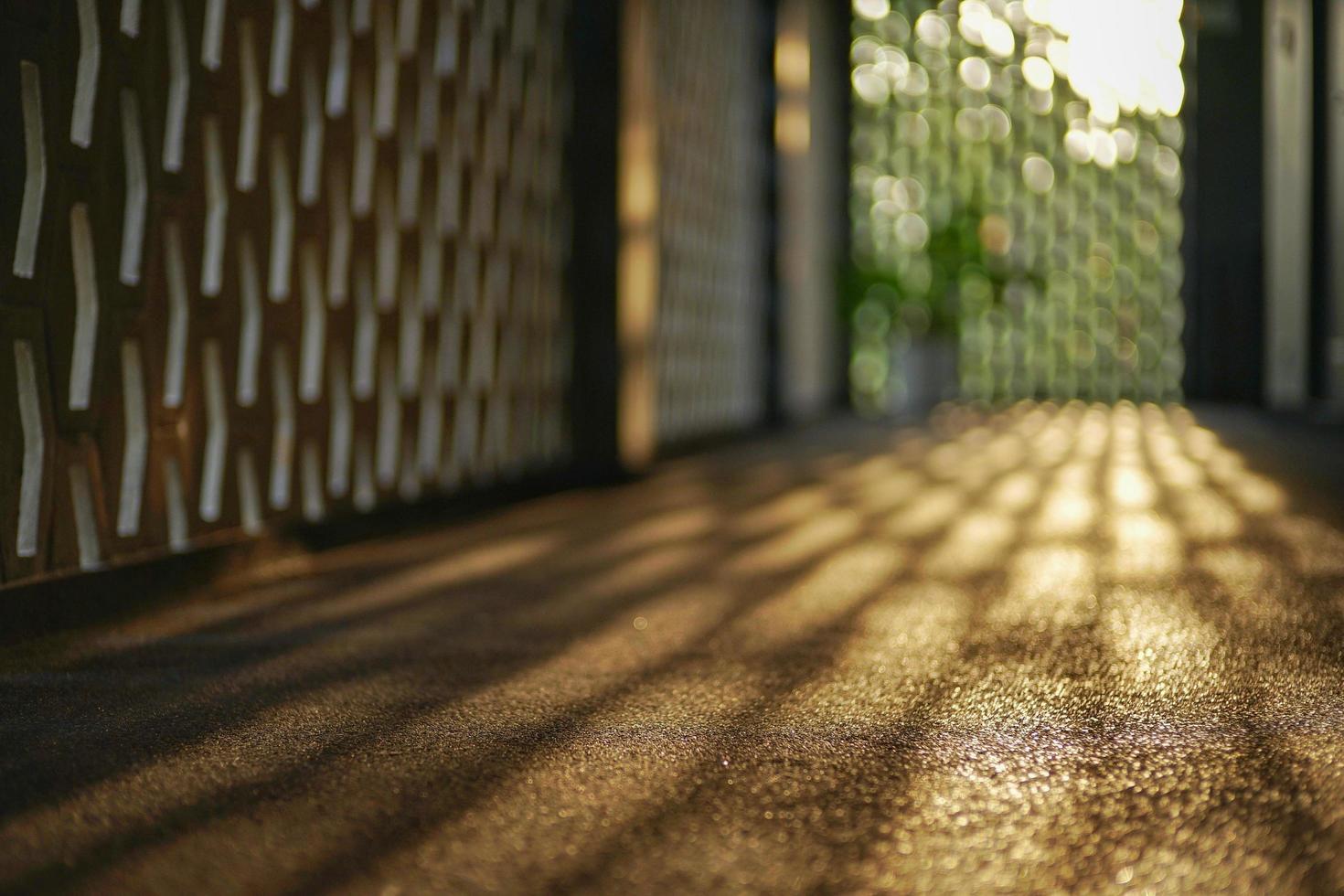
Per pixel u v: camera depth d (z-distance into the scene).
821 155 7.16
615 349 3.36
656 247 4.05
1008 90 7.54
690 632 1.98
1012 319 7.65
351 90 2.53
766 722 1.68
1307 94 5.40
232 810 1.52
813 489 3.23
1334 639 1.88
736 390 5.38
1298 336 5.57
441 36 2.80
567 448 3.35
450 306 2.84
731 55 5.29
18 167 1.92
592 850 1.42
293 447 2.42
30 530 1.96
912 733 1.65
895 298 7.60
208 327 2.22
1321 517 2.62
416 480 2.75
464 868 1.38
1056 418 6.04
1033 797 1.52
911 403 7.55
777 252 5.78
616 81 3.39
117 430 2.08
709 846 1.43
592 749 1.62
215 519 2.25
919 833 1.46
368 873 1.36
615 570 2.35
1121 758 1.58
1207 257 6.54
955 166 7.68
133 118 2.08
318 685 1.79
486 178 2.97
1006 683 1.77
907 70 7.69
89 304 2.02
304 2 2.40
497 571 2.34
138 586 2.10
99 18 2.01
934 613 2.04
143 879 1.36
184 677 1.82
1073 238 7.48
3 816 1.51
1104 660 1.83
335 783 1.56
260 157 2.31
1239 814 1.49
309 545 2.45
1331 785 1.52
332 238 2.50
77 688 1.79
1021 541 2.49
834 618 2.03
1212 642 1.88
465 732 1.66
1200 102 6.40
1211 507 2.77
